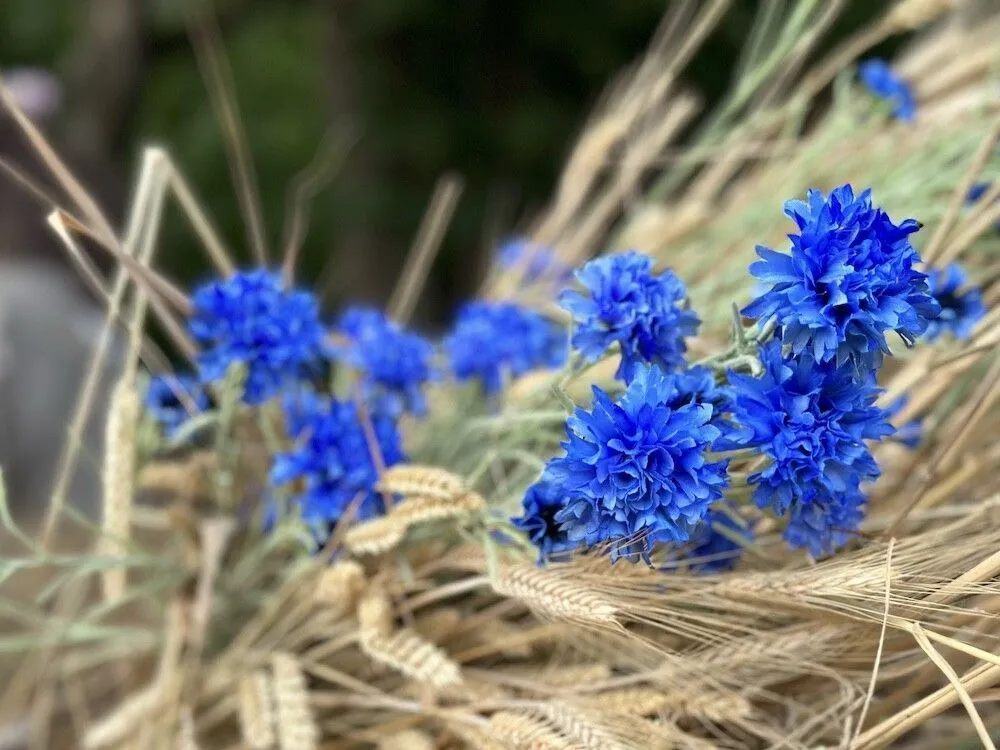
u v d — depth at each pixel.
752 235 0.52
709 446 0.33
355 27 1.73
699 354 0.42
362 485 0.42
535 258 0.61
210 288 0.42
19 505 0.80
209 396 0.48
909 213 0.47
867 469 0.33
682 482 0.33
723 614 0.38
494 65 1.81
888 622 0.34
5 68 2.18
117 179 1.03
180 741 0.45
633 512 0.33
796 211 0.33
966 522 0.38
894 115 0.54
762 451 0.33
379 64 1.76
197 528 0.49
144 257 0.46
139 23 1.67
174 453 0.55
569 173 0.63
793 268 0.33
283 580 0.48
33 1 2.17
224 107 0.51
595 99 1.80
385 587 0.42
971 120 0.50
